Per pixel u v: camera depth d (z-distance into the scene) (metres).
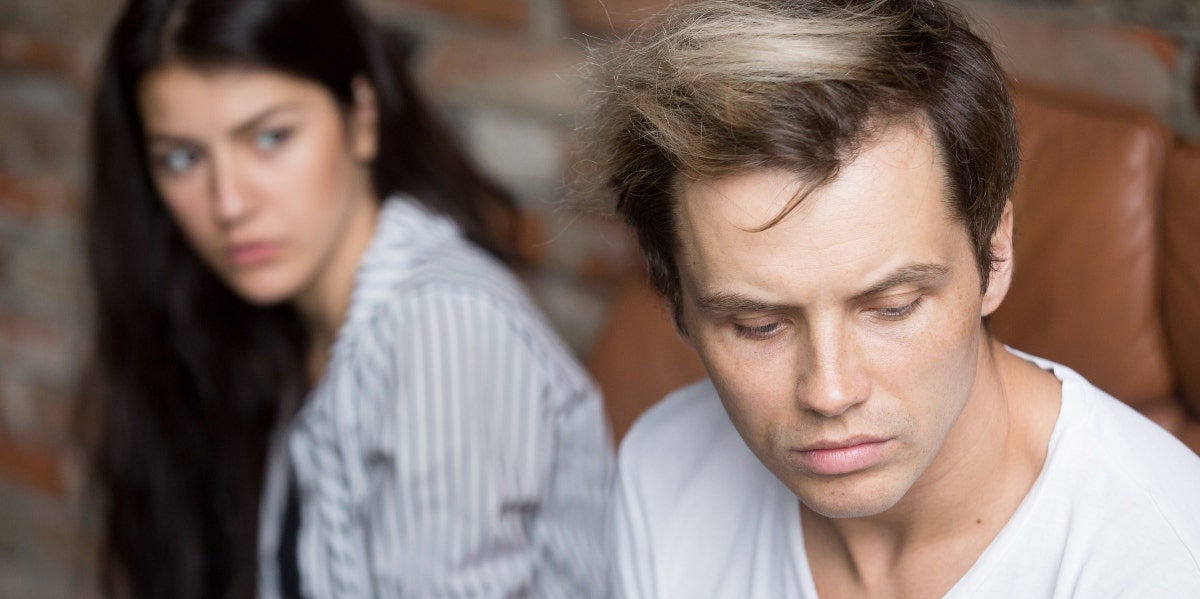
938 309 0.93
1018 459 1.06
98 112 2.09
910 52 0.92
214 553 2.34
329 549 2.02
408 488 1.87
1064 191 1.71
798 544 1.18
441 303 1.91
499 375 1.93
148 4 1.88
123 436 2.32
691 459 1.31
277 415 2.26
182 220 1.97
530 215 2.58
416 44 2.66
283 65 1.88
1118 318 1.68
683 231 0.96
